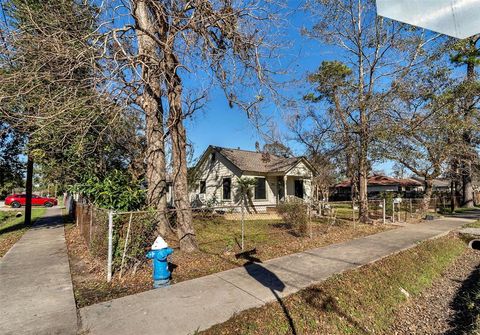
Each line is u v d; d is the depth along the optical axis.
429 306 5.74
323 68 15.03
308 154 22.12
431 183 16.70
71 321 3.74
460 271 7.85
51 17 6.56
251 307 4.16
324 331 4.17
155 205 8.24
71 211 18.27
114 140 11.29
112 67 6.63
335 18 13.60
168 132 9.17
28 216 14.30
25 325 3.65
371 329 4.61
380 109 12.76
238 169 18.41
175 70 7.38
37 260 6.88
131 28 7.25
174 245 8.04
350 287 5.33
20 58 6.23
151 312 3.98
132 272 5.64
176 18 7.05
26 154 11.89
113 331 3.49
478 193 34.66
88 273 5.86
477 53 12.98
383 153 13.60
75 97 6.52
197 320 3.76
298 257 6.96
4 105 6.54
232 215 16.88
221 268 6.07
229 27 7.32
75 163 10.84
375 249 7.93
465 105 13.86
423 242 9.06
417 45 12.72
